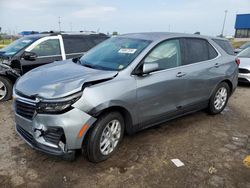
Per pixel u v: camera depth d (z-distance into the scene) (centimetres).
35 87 306
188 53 437
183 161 335
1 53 619
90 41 721
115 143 338
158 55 383
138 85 342
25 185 278
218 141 399
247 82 792
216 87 496
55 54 644
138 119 356
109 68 357
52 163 322
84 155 315
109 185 282
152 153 354
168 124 465
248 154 359
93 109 290
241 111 557
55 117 280
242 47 1046
